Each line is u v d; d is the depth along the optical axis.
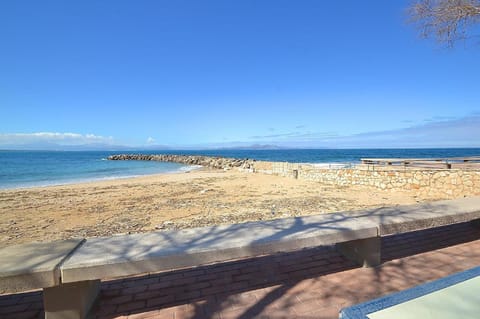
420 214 3.78
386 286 2.86
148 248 2.57
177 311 2.50
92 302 2.63
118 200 10.48
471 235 4.50
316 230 3.09
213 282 3.06
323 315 2.37
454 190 9.16
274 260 3.62
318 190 12.34
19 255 2.38
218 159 41.16
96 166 37.69
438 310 1.52
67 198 11.05
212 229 3.23
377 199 9.82
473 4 4.85
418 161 11.42
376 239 3.34
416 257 3.62
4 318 2.46
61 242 2.75
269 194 11.47
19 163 41.97
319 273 3.20
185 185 14.96
